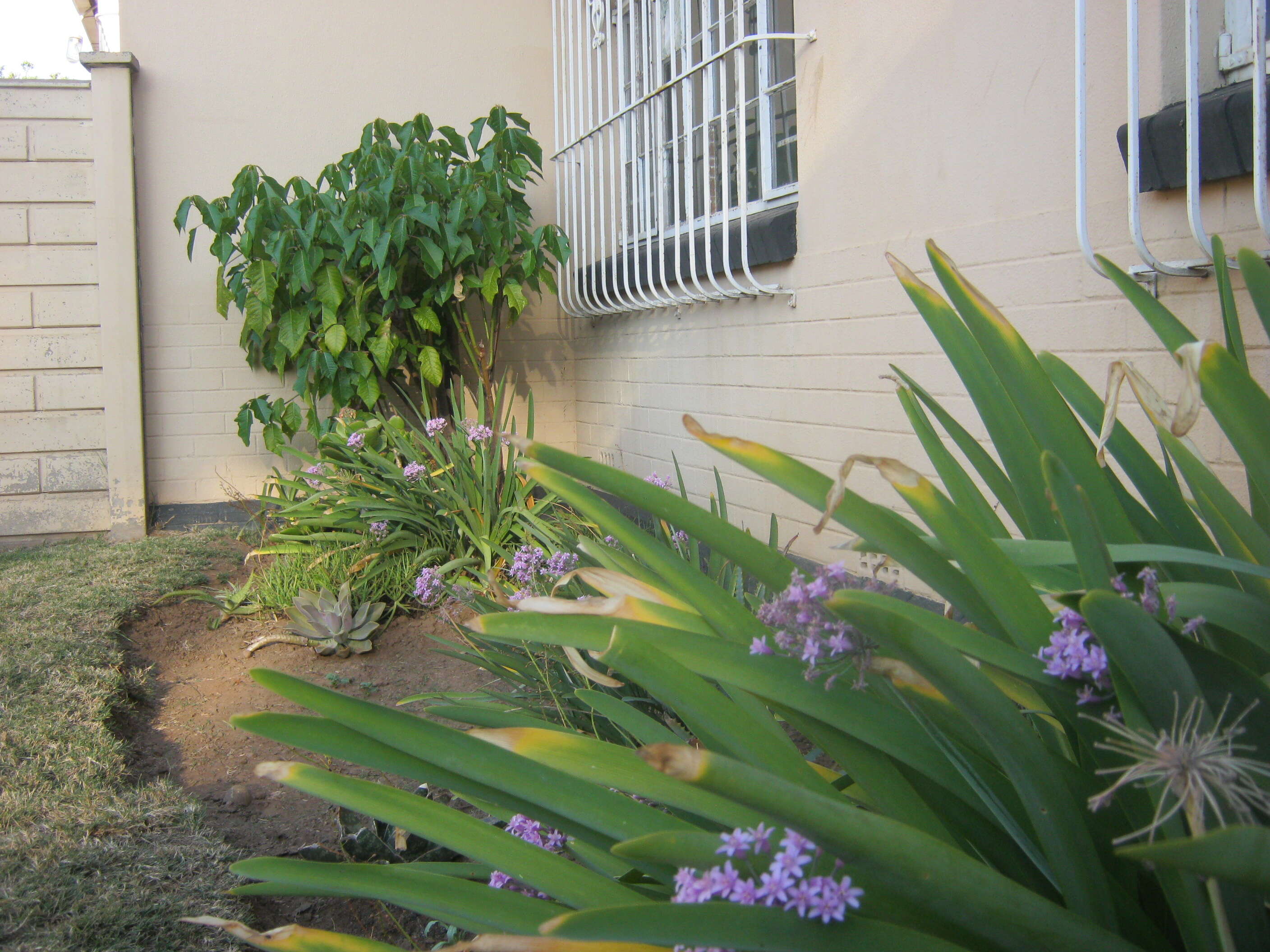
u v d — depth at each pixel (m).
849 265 3.06
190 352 5.45
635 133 4.40
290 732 0.92
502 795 0.98
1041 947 0.74
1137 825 0.91
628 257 5.00
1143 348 2.07
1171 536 1.22
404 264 4.88
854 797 1.13
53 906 1.62
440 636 3.57
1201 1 1.97
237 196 4.68
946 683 0.77
